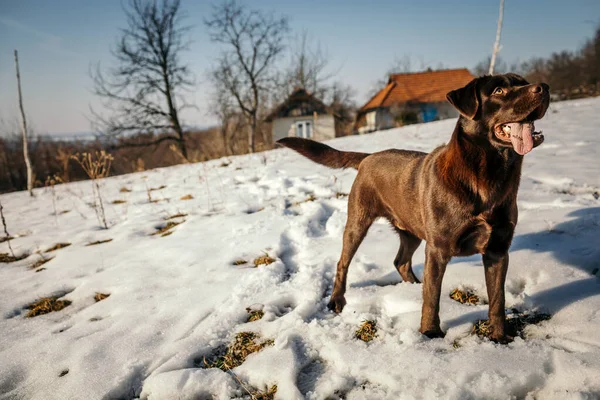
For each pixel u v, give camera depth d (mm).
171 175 10023
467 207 2275
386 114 34750
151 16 26906
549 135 7797
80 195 9102
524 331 2416
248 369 2373
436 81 35469
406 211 2848
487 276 2406
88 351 2699
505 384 1938
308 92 36500
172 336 2834
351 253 3127
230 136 29875
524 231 3639
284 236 4484
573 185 4680
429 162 2600
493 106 2168
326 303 3117
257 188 6789
